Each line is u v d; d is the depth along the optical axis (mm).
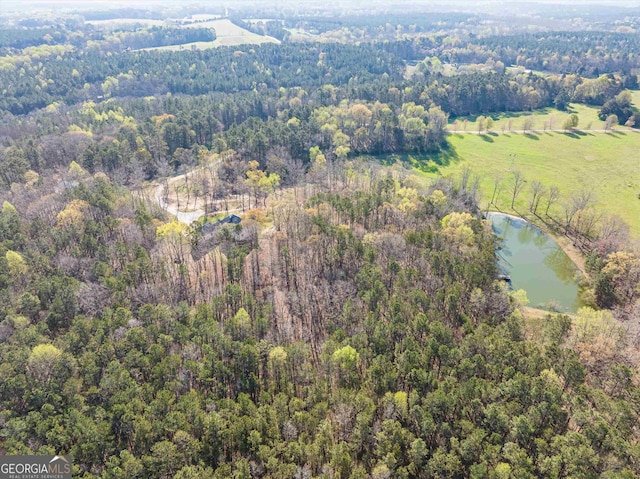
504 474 65938
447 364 88188
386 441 73000
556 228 167750
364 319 102062
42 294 102938
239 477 67750
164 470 69875
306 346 95438
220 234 132625
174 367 85938
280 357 88375
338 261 123438
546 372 82125
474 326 103438
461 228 130000
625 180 199875
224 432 74062
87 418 75312
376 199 148000
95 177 163375
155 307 101000
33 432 75688
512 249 158000
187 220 161250
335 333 95188
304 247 129250
